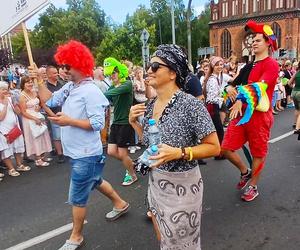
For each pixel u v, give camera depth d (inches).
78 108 113.6
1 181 212.8
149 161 77.2
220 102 206.8
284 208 149.3
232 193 167.5
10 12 137.7
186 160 80.5
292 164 209.3
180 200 82.4
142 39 517.0
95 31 2085.4
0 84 216.2
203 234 130.4
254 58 153.3
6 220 155.0
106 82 282.8
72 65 111.0
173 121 79.5
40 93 134.9
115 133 175.8
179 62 79.7
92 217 149.3
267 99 145.8
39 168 236.5
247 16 1847.9
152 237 130.4
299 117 260.8
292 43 1734.7
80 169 116.3
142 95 259.4
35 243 133.2
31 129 235.6
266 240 124.9
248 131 151.6
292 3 1723.7
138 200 164.7
